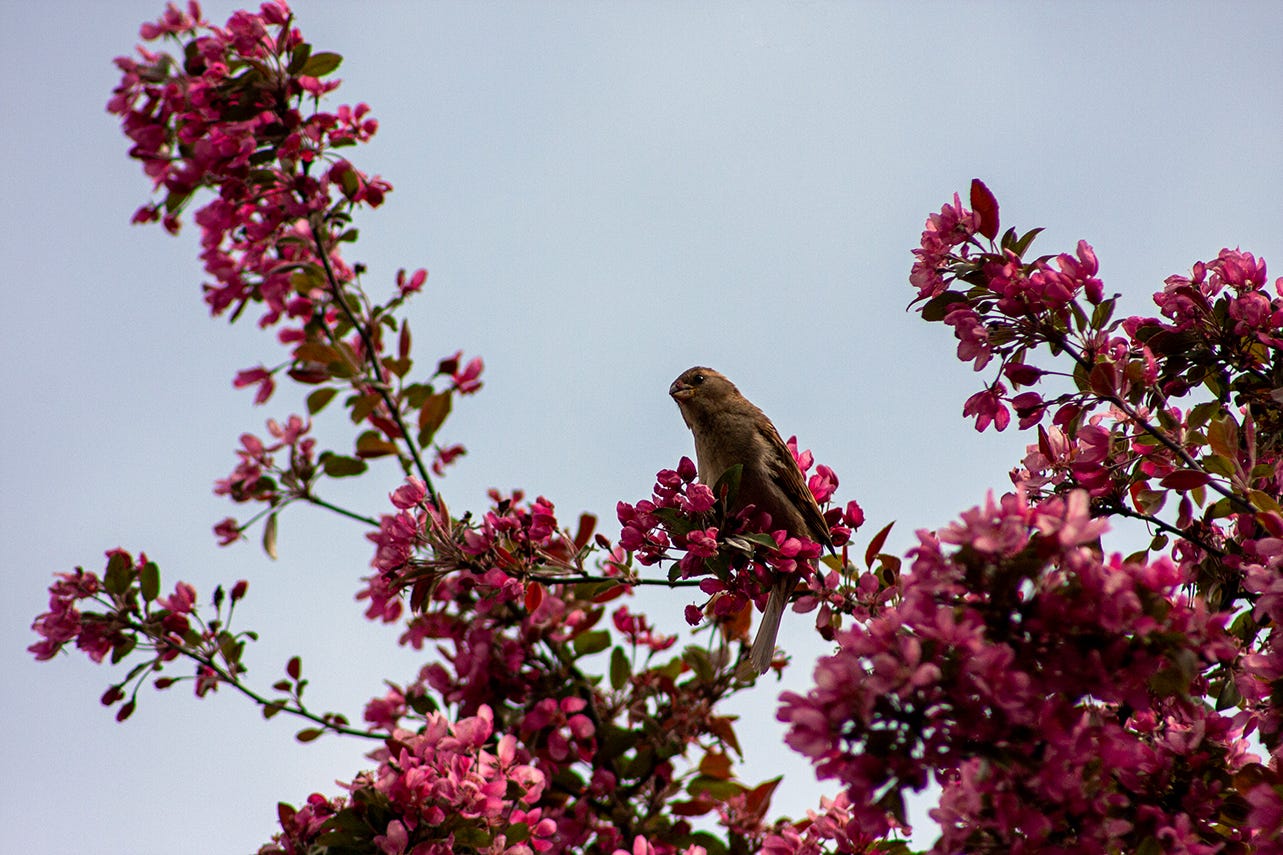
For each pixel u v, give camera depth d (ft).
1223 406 27.20
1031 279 24.66
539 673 31.63
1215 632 16.80
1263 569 21.07
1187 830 18.51
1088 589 16.39
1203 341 26.84
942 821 17.72
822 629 25.85
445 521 29.91
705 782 31.19
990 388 26.14
